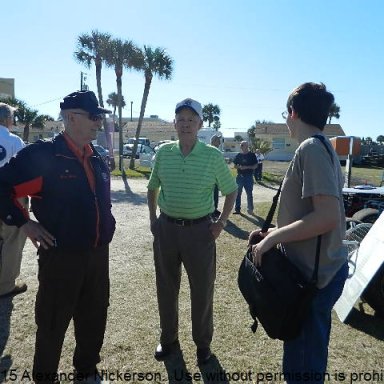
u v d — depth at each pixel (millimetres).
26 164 2357
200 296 3010
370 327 3730
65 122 2482
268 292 2096
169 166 2943
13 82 36375
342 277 2148
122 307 3973
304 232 1945
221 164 2969
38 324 2543
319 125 2141
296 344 2162
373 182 18234
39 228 2389
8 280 4055
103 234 2590
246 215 9289
